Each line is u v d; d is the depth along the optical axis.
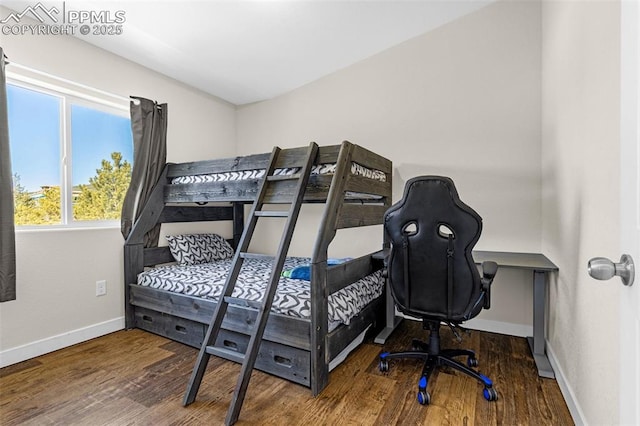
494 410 1.70
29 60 2.31
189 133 3.54
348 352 2.35
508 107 2.78
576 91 1.73
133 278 2.90
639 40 0.64
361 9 2.61
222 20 2.52
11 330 2.22
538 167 2.68
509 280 2.78
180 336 2.57
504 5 2.78
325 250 1.98
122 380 2.01
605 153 1.32
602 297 1.32
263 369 2.09
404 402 1.78
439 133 3.04
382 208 2.85
